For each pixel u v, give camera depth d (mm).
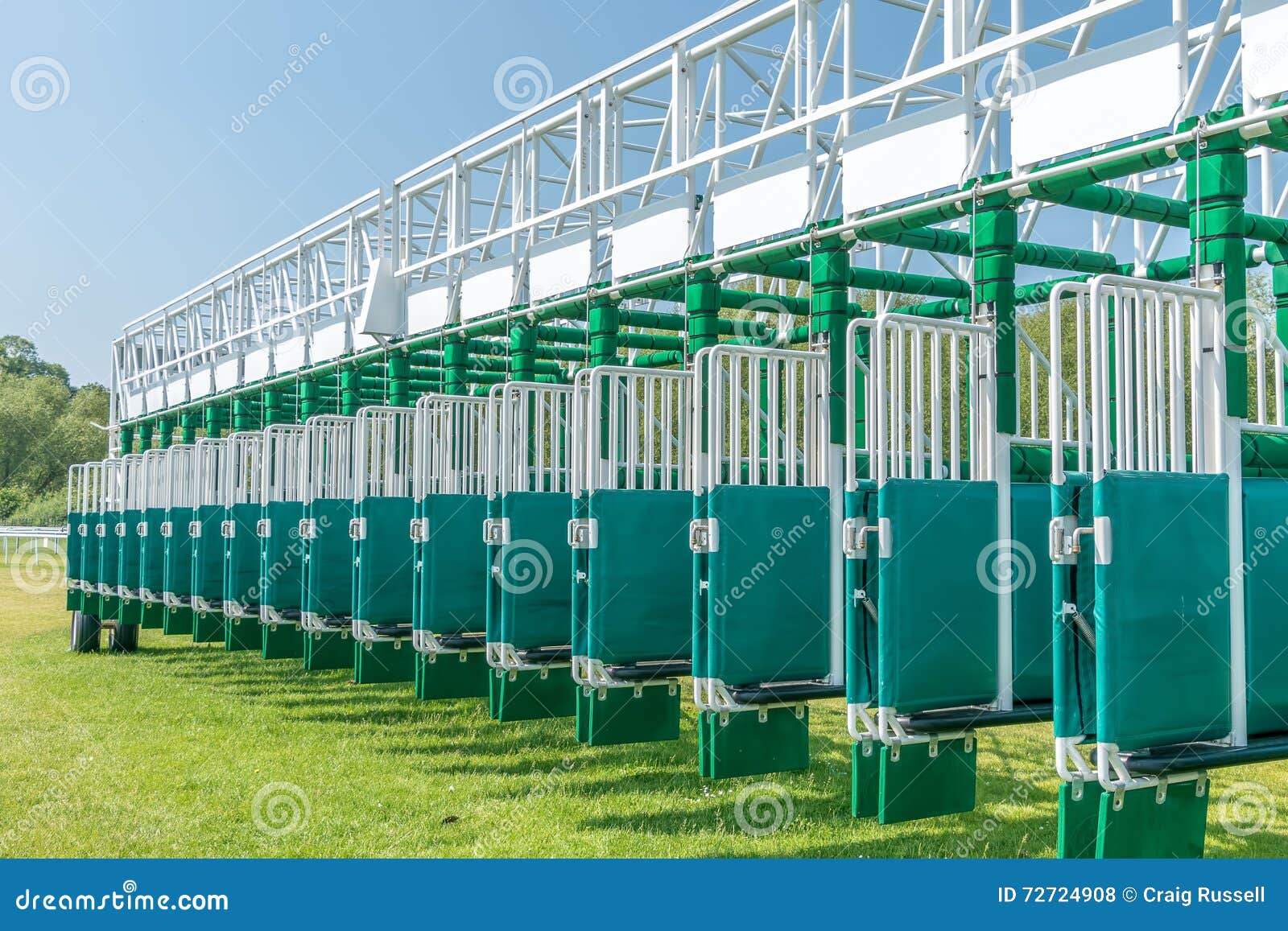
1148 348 4031
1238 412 3834
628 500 5699
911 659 4402
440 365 10883
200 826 4906
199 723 7266
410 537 7262
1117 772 3498
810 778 5832
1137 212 6016
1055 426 3660
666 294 6773
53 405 37625
